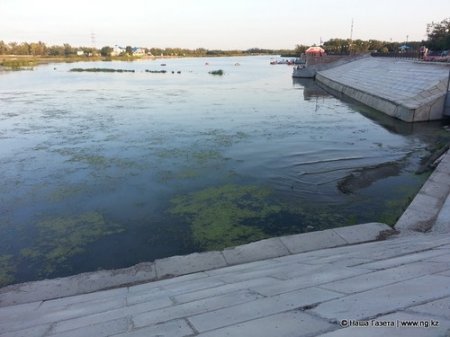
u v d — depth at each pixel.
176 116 22.73
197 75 62.88
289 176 12.30
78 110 24.95
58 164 13.44
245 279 4.57
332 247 6.85
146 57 165.50
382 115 24.50
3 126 19.88
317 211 9.54
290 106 27.78
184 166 13.16
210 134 18.02
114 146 15.77
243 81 50.81
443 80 23.09
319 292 3.11
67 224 8.95
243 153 14.88
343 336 1.97
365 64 44.16
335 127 20.36
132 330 2.90
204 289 4.30
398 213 9.25
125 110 24.88
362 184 11.59
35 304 5.27
